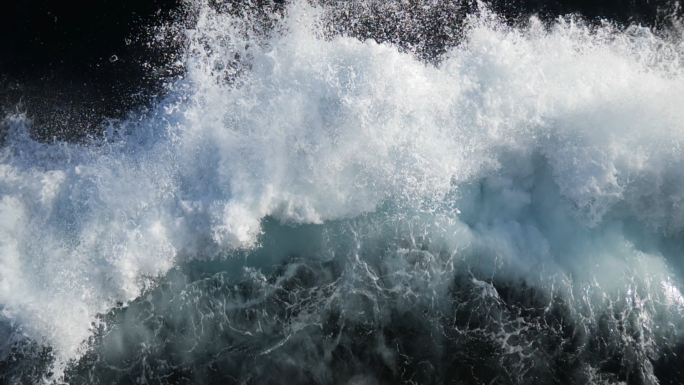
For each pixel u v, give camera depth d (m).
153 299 8.80
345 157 9.51
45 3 12.20
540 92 9.96
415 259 9.14
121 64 11.11
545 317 8.71
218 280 8.96
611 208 9.49
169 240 9.04
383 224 9.43
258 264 9.15
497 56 10.26
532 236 9.48
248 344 8.44
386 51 10.09
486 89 10.02
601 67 10.39
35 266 8.88
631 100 9.75
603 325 8.65
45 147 9.96
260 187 9.30
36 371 8.20
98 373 8.24
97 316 8.64
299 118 9.60
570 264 9.20
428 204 9.55
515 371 8.19
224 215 9.03
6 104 10.58
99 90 10.71
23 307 8.49
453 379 8.15
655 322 8.70
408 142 9.61
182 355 8.38
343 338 8.46
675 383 8.15
